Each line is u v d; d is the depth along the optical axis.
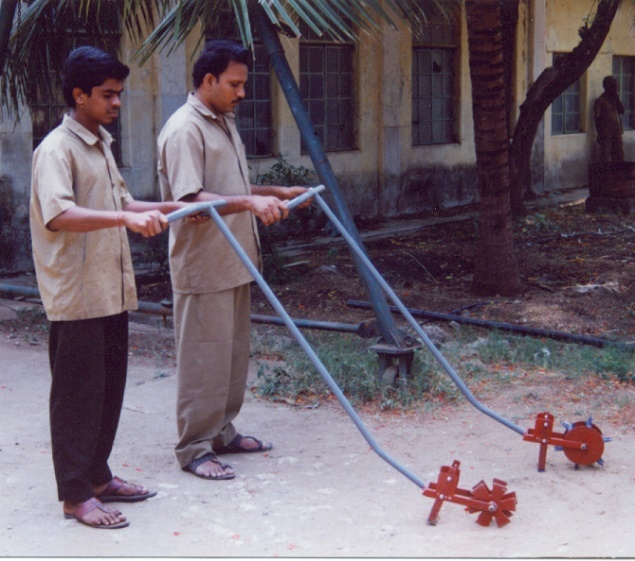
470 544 3.71
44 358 6.95
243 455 4.82
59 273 3.70
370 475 4.52
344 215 5.82
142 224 3.52
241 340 4.74
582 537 3.79
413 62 15.46
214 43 4.40
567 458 4.70
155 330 7.98
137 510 4.06
